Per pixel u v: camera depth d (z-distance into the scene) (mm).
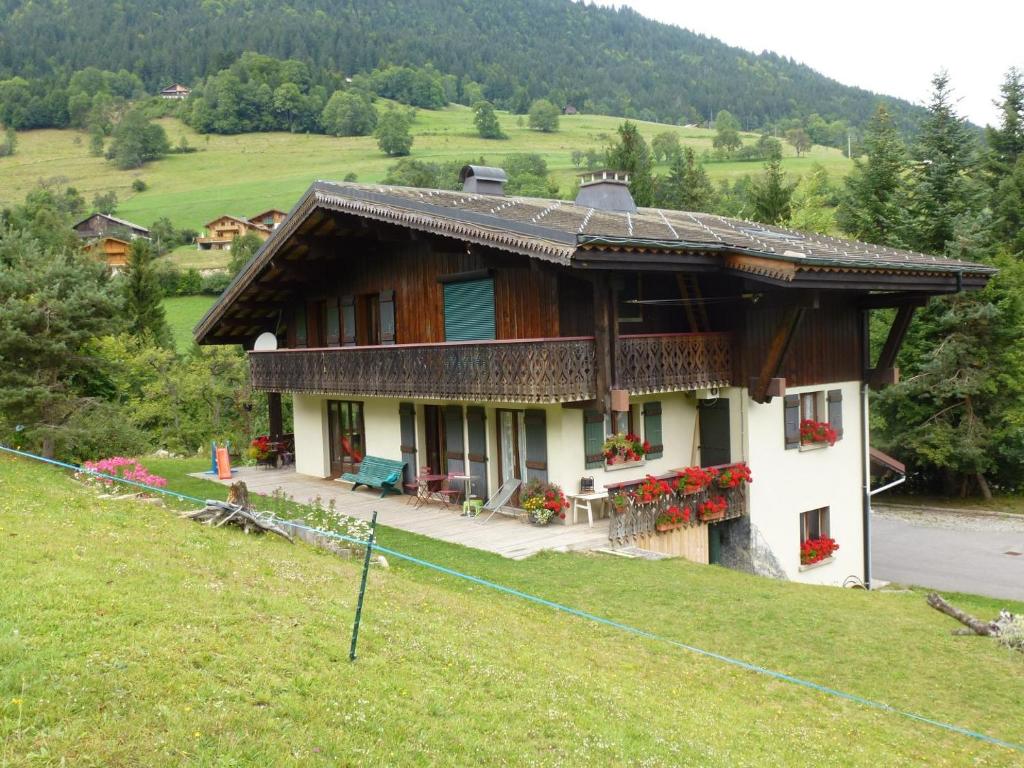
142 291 43562
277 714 6328
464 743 6559
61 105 173750
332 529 14938
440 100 199125
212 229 97188
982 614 16172
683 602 12398
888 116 39250
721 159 129250
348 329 21844
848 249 18359
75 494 13133
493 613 10438
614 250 13547
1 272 19672
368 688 7090
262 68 173375
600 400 14961
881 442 31375
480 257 17359
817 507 19094
